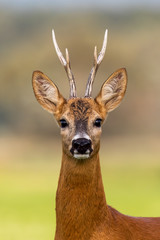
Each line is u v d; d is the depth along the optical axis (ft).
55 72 312.09
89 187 45.93
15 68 354.54
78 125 46.55
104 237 45.96
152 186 166.20
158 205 121.49
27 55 364.58
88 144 44.73
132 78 353.92
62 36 373.20
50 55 339.77
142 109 351.67
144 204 123.75
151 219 50.42
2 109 355.15
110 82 49.75
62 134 47.19
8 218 107.65
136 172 209.67
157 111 351.46
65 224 46.06
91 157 46.03
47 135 347.36
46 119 346.33
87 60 324.19
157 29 398.62
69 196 46.03
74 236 45.88
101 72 335.26
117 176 196.24
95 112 47.67
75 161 45.93
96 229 45.88
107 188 160.86
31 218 107.65
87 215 45.80
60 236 46.37
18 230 92.02
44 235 86.22
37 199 141.69
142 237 48.08
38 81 49.96
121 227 46.98
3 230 91.71
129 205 121.90
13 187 170.30
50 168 234.38
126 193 148.15
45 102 49.73
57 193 46.96
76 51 330.13
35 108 349.00
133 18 453.17
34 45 391.86
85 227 45.78
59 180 46.91
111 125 348.38
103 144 336.49
